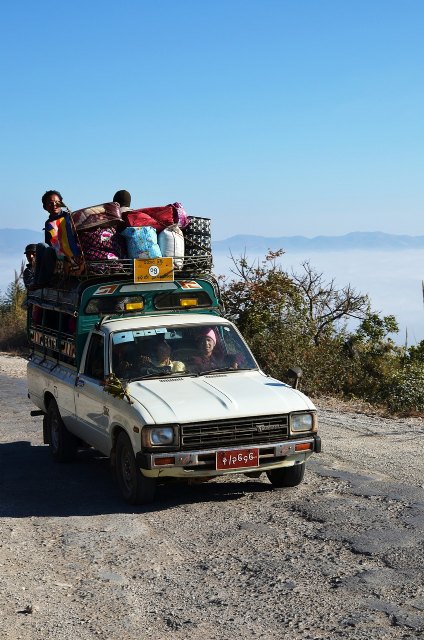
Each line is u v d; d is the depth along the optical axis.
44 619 5.35
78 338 9.53
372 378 17.22
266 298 19.81
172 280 9.60
